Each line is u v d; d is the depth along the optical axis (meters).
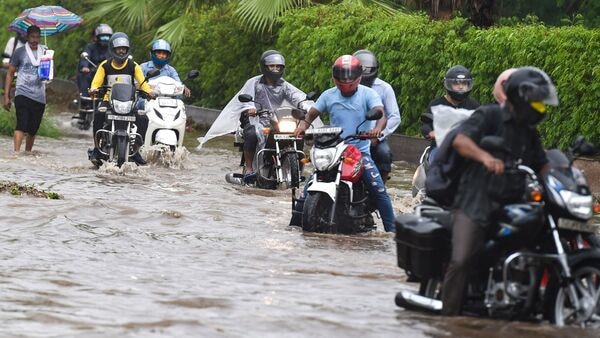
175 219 25.47
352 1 49.31
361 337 15.09
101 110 36.31
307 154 42.00
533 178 15.62
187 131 53.38
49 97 68.81
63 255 20.95
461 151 15.86
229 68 54.78
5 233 22.92
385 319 16.16
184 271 19.84
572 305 15.77
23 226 23.75
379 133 24.55
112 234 23.28
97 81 37.59
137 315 16.09
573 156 16.69
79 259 20.62
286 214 27.25
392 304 17.33
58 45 71.25
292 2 51.09
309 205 24.48
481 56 39.00
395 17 44.88
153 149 37.47
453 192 16.44
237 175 33.62
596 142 35.38
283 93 33.41
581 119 35.22
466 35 40.56
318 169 24.66
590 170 33.84
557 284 15.72
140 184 32.22
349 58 24.91
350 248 22.86
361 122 25.12
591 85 34.84
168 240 22.92
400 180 36.12
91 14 61.25
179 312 16.36
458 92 25.69
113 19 63.47
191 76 35.88
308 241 23.52
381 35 43.31
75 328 15.17
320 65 47.03
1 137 46.50
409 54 42.25
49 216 24.75
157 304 16.88
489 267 16.11
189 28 57.25
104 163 35.69
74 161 38.50
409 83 42.41
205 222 25.45
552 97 15.73
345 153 24.53
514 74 15.89
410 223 16.53
